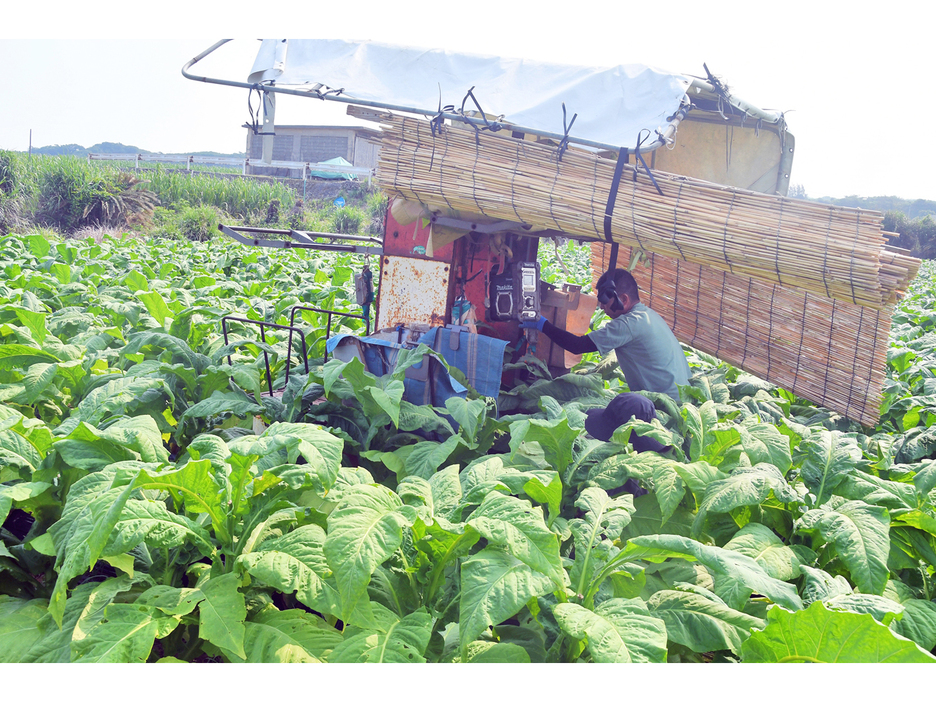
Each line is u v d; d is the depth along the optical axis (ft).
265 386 16.35
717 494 9.34
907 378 19.97
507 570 6.97
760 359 18.11
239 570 7.82
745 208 12.24
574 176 12.53
